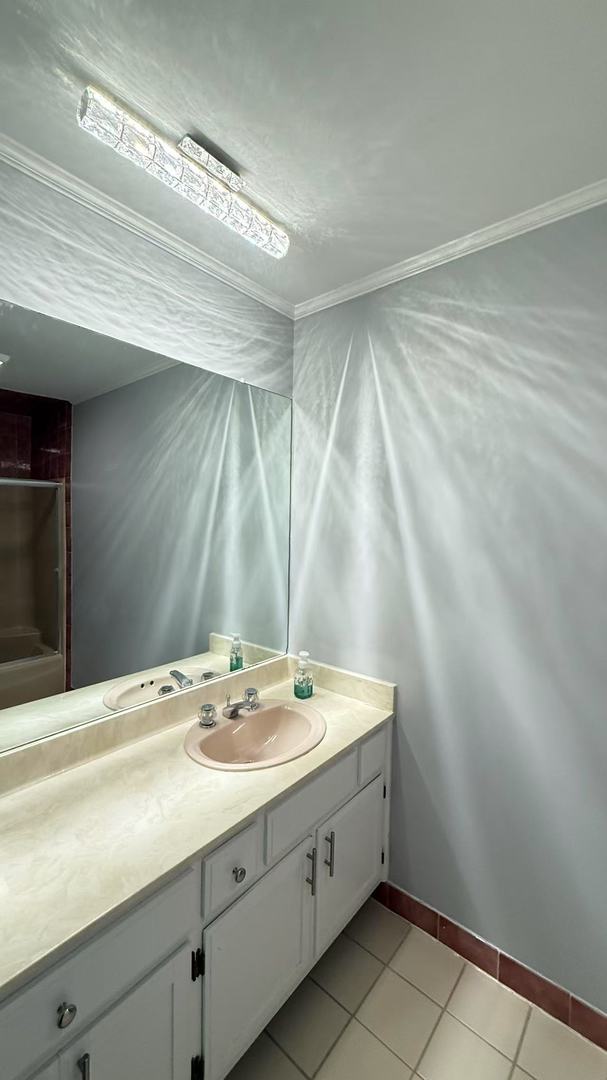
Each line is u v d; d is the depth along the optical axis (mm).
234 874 1104
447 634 1588
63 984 795
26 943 766
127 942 888
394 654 1724
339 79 996
